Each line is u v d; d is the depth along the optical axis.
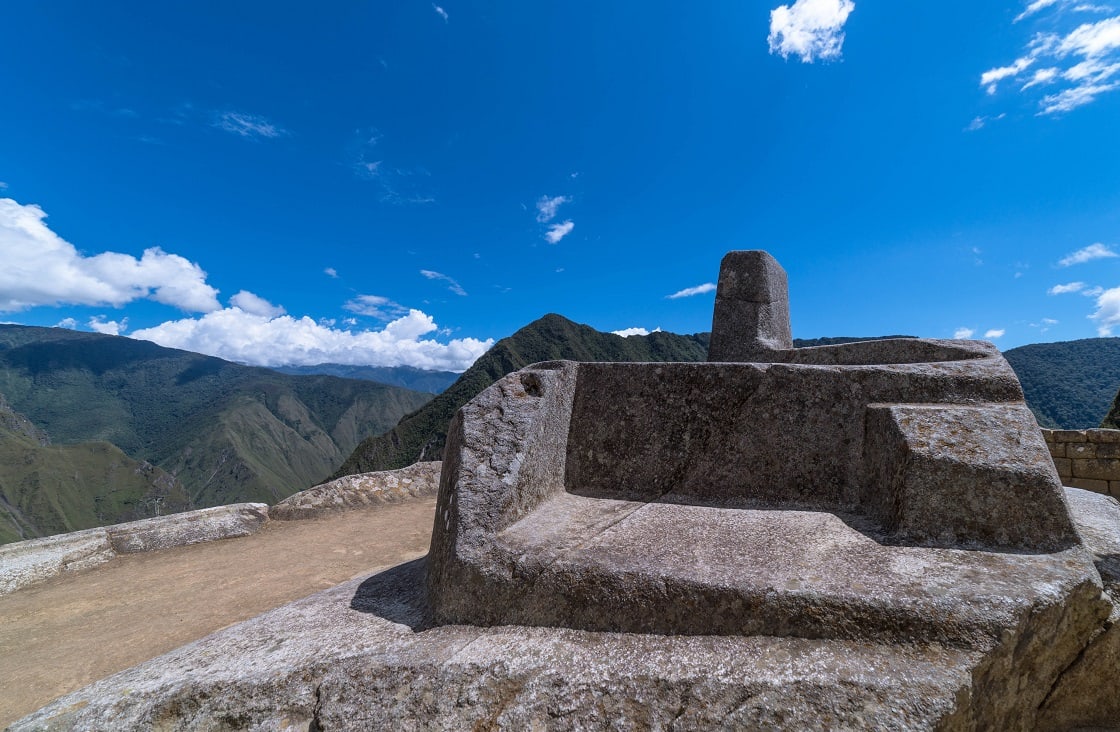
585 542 2.01
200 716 1.69
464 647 1.74
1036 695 1.73
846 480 2.30
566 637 1.74
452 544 2.01
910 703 1.33
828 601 1.57
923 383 2.28
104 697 1.78
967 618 1.49
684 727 1.42
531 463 2.29
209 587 3.84
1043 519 1.79
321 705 1.63
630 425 2.66
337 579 3.90
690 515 2.26
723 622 1.64
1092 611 1.69
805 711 1.37
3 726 2.34
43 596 3.78
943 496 1.88
